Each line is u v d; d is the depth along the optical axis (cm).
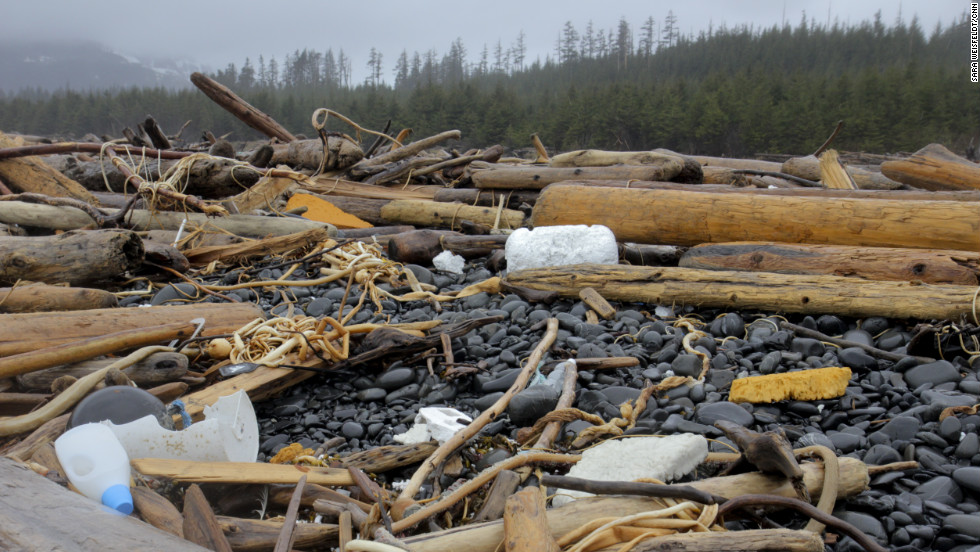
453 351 508
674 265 759
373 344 489
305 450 385
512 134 8662
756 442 287
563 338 523
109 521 231
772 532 250
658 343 509
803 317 552
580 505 271
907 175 977
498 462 327
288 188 1072
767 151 7850
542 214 765
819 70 14600
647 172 986
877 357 481
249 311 524
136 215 838
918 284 530
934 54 15162
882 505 314
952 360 472
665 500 275
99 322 456
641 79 13862
